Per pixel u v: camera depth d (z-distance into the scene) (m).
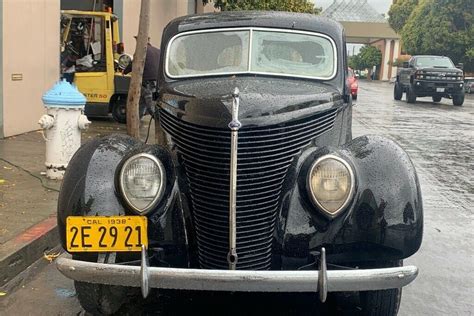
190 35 5.32
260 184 3.96
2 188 7.31
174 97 4.54
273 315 4.64
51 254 5.83
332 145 4.42
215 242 4.00
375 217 3.87
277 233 3.94
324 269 3.46
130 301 4.83
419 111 23.05
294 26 5.27
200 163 4.04
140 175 3.91
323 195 3.82
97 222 3.91
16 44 11.09
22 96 11.43
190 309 4.72
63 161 7.77
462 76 26.62
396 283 3.60
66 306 4.76
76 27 13.79
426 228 7.29
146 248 3.85
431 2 51.09
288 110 4.14
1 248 5.30
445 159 12.03
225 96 4.18
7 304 4.76
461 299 5.14
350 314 4.66
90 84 13.69
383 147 4.14
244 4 20.69
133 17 17.75
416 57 28.72
